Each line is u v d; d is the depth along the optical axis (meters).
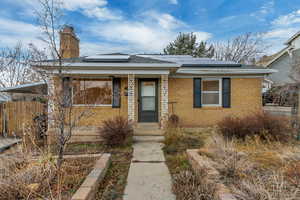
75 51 8.59
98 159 4.00
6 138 6.85
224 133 5.65
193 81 9.02
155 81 9.01
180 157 4.60
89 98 7.69
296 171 2.78
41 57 4.42
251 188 2.29
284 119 5.87
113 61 7.56
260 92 9.02
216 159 3.51
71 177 3.07
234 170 2.94
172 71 8.38
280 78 15.36
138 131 7.36
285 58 14.94
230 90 9.03
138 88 8.94
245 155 3.72
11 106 7.50
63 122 3.36
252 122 5.59
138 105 8.91
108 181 3.45
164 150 5.51
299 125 5.80
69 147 5.81
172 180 3.49
